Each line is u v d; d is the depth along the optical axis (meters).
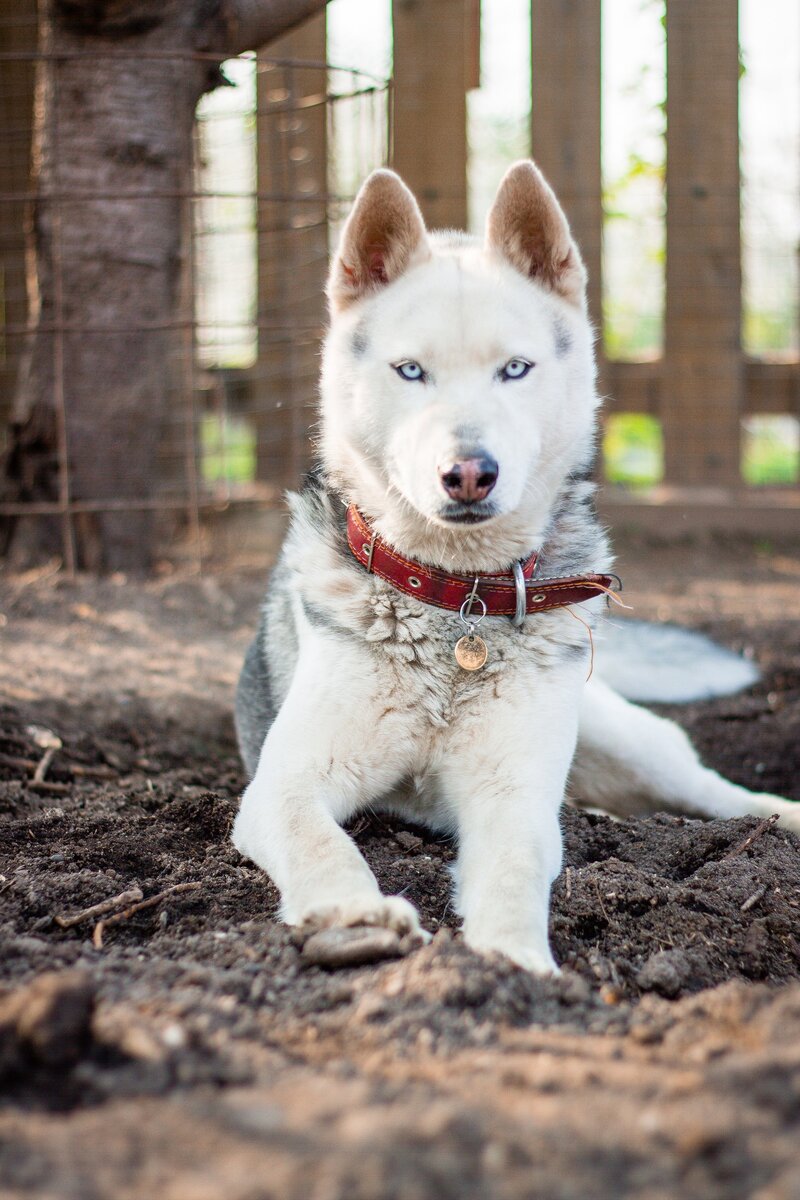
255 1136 1.57
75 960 2.32
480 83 7.55
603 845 3.30
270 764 2.99
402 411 2.97
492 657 3.06
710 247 7.68
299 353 7.76
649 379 7.96
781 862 3.04
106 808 3.50
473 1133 1.56
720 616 6.18
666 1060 1.89
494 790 3.04
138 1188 1.46
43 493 6.29
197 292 7.46
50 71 5.97
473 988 2.09
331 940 2.30
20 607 5.49
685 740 4.03
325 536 3.27
